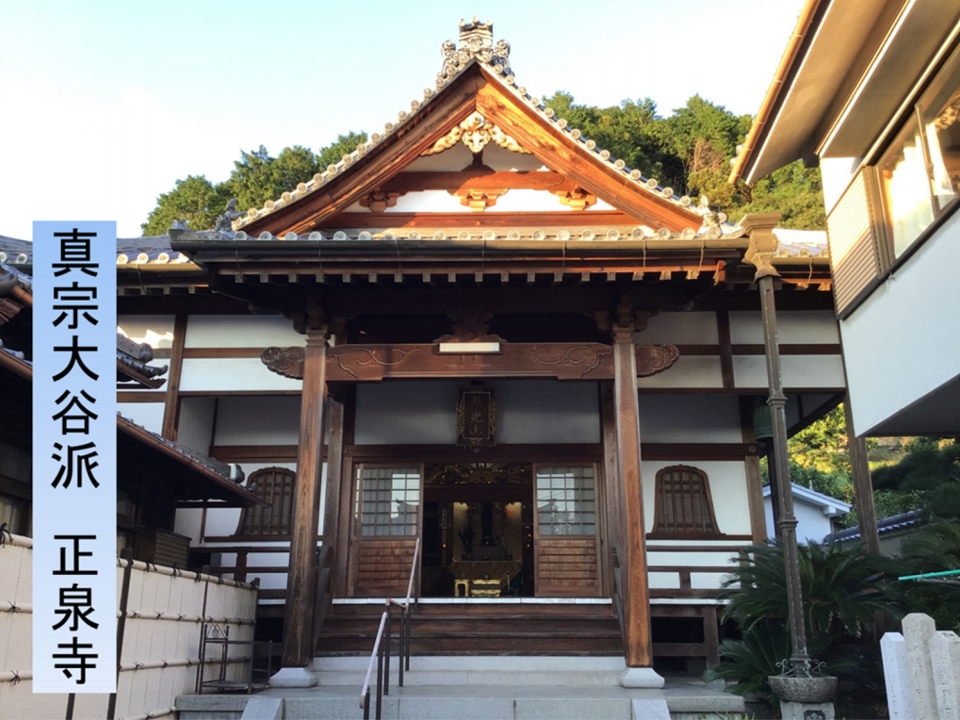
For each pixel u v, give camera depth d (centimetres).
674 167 3450
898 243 898
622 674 838
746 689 782
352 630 950
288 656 827
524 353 920
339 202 1041
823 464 2795
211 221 3109
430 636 927
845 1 780
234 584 900
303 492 876
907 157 874
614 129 3406
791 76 900
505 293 941
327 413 1138
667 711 714
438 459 1127
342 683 859
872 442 2833
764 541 1042
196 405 1166
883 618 920
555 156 1045
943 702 446
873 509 1003
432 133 1051
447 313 945
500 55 1060
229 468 1017
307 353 925
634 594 842
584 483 1117
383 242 834
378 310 944
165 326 1156
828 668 800
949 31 757
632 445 884
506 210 1076
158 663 689
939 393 809
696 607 1070
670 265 859
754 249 805
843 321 1057
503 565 1700
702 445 1149
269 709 707
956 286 751
